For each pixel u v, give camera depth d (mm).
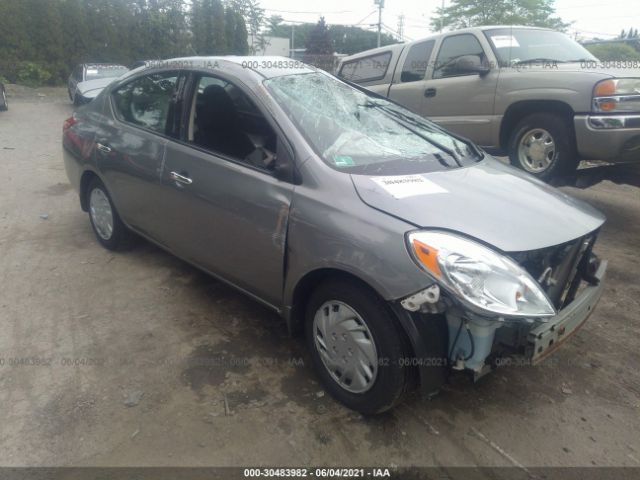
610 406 2832
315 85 3412
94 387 2836
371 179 2658
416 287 2234
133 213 4031
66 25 25656
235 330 3422
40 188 6738
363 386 2568
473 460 2443
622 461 2463
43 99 20188
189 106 3496
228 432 2545
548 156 5500
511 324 2291
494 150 6105
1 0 23672
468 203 2596
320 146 2850
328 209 2580
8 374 2924
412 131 3455
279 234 2777
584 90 5031
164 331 3395
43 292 3873
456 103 6305
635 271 4484
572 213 2785
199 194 3258
